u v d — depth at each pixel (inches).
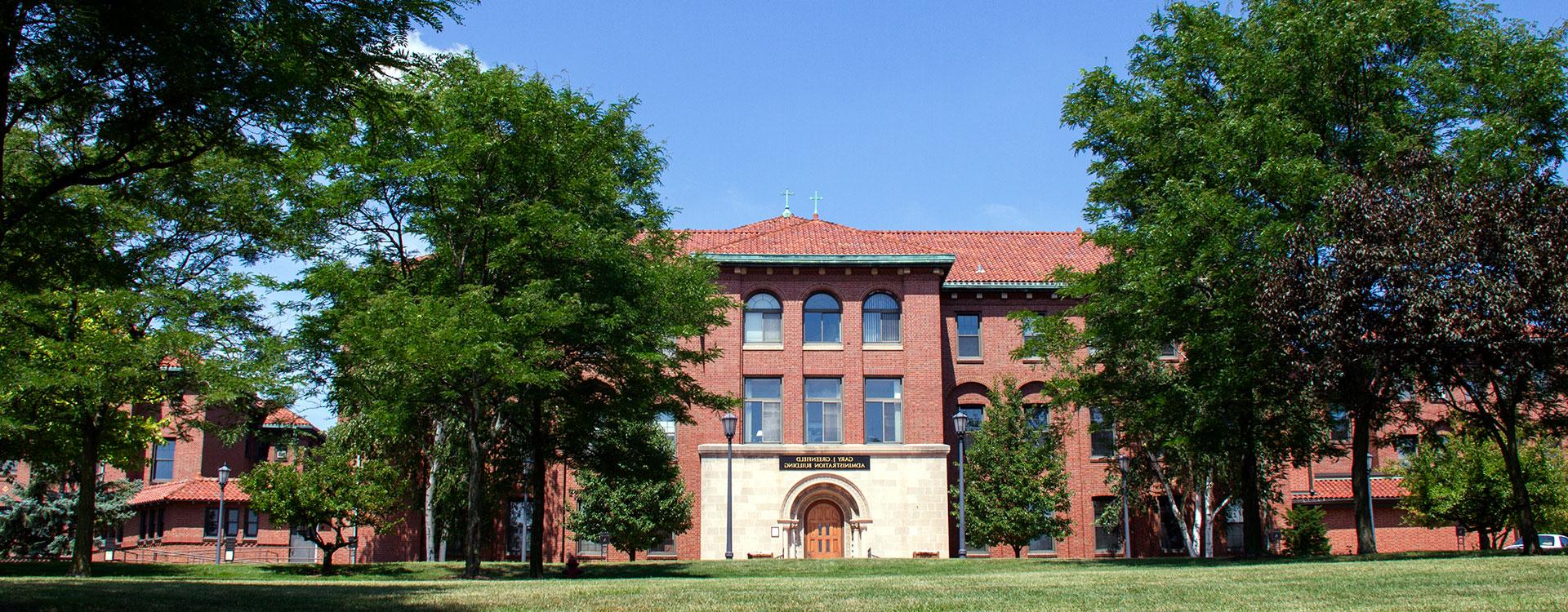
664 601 452.1
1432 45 871.1
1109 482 1491.1
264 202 932.0
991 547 1549.0
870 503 1491.1
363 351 825.5
